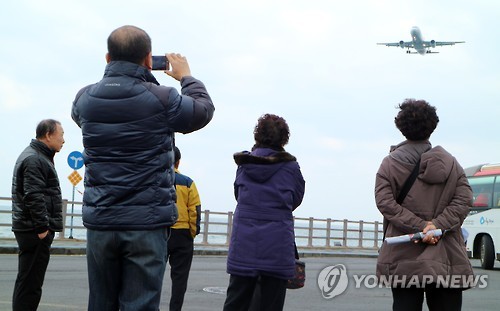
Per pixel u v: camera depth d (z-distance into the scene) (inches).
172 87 173.9
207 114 176.2
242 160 234.2
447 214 203.6
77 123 179.5
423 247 203.9
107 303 175.0
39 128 274.5
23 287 270.1
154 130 170.4
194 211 337.4
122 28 176.6
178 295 336.2
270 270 229.5
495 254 800.3
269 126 238.1
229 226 1096.8
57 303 389.7
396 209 204.8
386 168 209.9
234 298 234.2
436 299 210.2
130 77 173.2
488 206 820.0
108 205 168.7
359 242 1348.4
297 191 235.9
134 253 169.0
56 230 277.7
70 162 979.3
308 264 828.0
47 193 273.7
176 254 337.4
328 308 417.1
